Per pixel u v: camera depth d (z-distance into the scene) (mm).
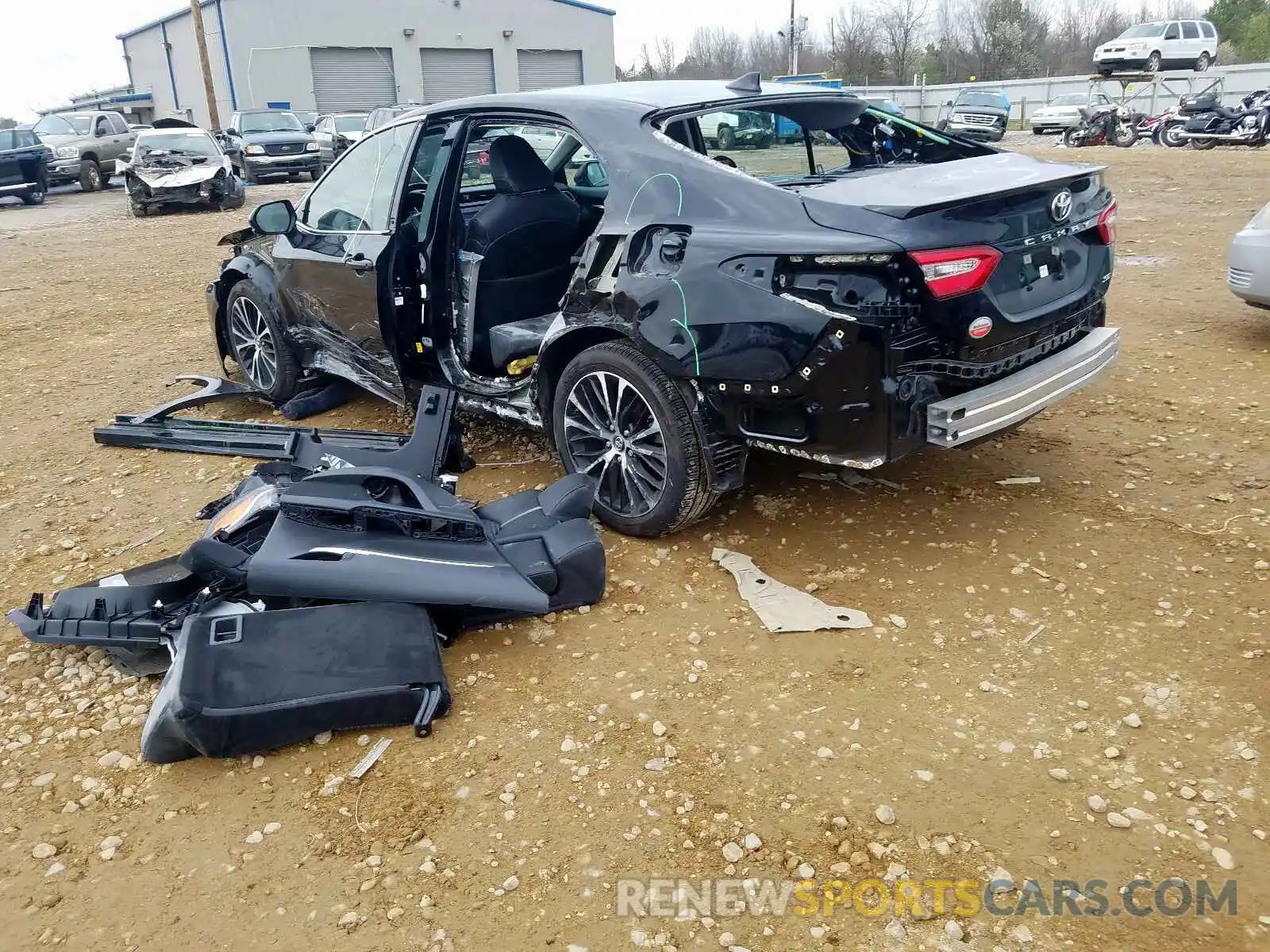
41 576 4023
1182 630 3229
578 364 3902
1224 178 14484
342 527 3332
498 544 3514
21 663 3408
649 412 3725
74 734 3023
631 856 2455
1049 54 62469
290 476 3924
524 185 4742
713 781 2689
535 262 4801
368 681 2871
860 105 4375
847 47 57938
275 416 6016
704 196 3467
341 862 2479
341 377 5656
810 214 3184
